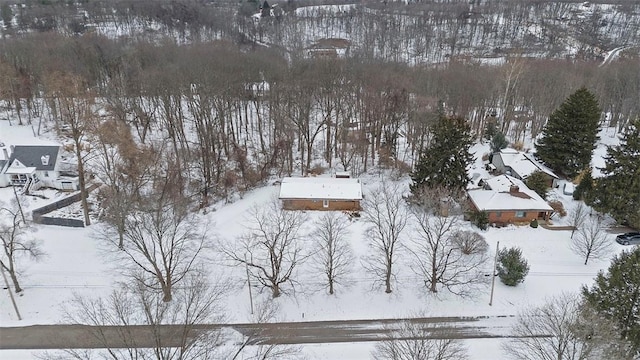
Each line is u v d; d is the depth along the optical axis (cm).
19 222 4566
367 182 6331
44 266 4500
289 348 3556
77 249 4772
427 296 4188
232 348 3612
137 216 5009
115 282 4091
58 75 6819
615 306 3238
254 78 7869
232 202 5872
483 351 3588
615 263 3491
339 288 4262
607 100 8181
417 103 7025
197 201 5866
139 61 8231
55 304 4062
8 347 3638
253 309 4028
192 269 4175
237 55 8150
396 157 6750
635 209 4947
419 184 5550
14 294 4159
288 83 7194
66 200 5772
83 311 3716
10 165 6141
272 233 4253
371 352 3600
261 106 8538
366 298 4175
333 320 3959
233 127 7831
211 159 6581
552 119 6272
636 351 3081
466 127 5456
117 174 5616
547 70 8419
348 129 7219
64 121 7150
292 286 4228
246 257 4444
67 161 6400
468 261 4528
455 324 3891
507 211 5219
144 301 3228
